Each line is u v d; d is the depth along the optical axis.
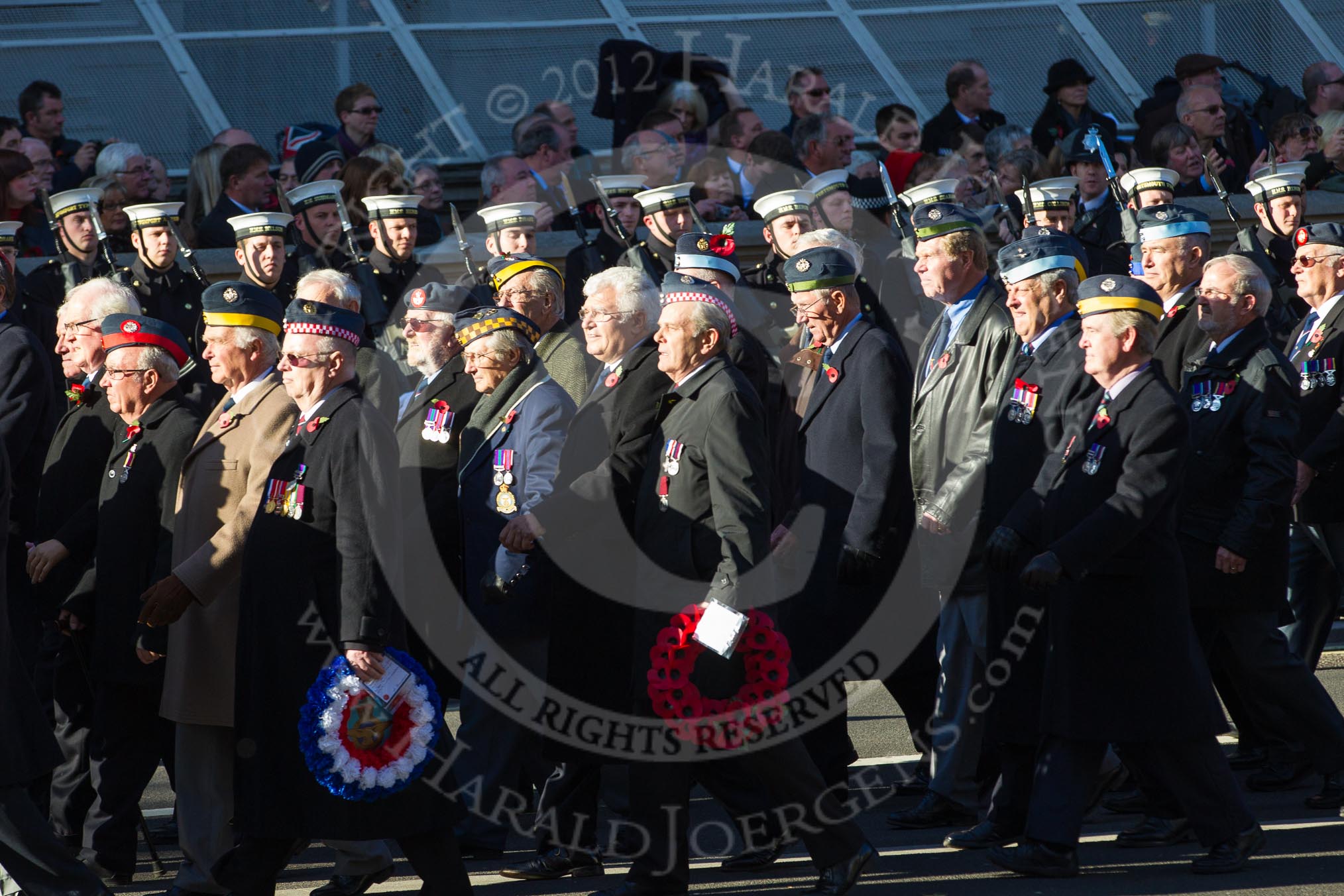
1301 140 36.16
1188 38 43.97
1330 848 20.09
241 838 18.17
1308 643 25.92
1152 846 20.66
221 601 19.03
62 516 21.98
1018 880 19.17
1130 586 18.86
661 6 41.44
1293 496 21.77
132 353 20.67
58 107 35.47
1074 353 20.08
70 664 21.55
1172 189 29.22
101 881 18.59
